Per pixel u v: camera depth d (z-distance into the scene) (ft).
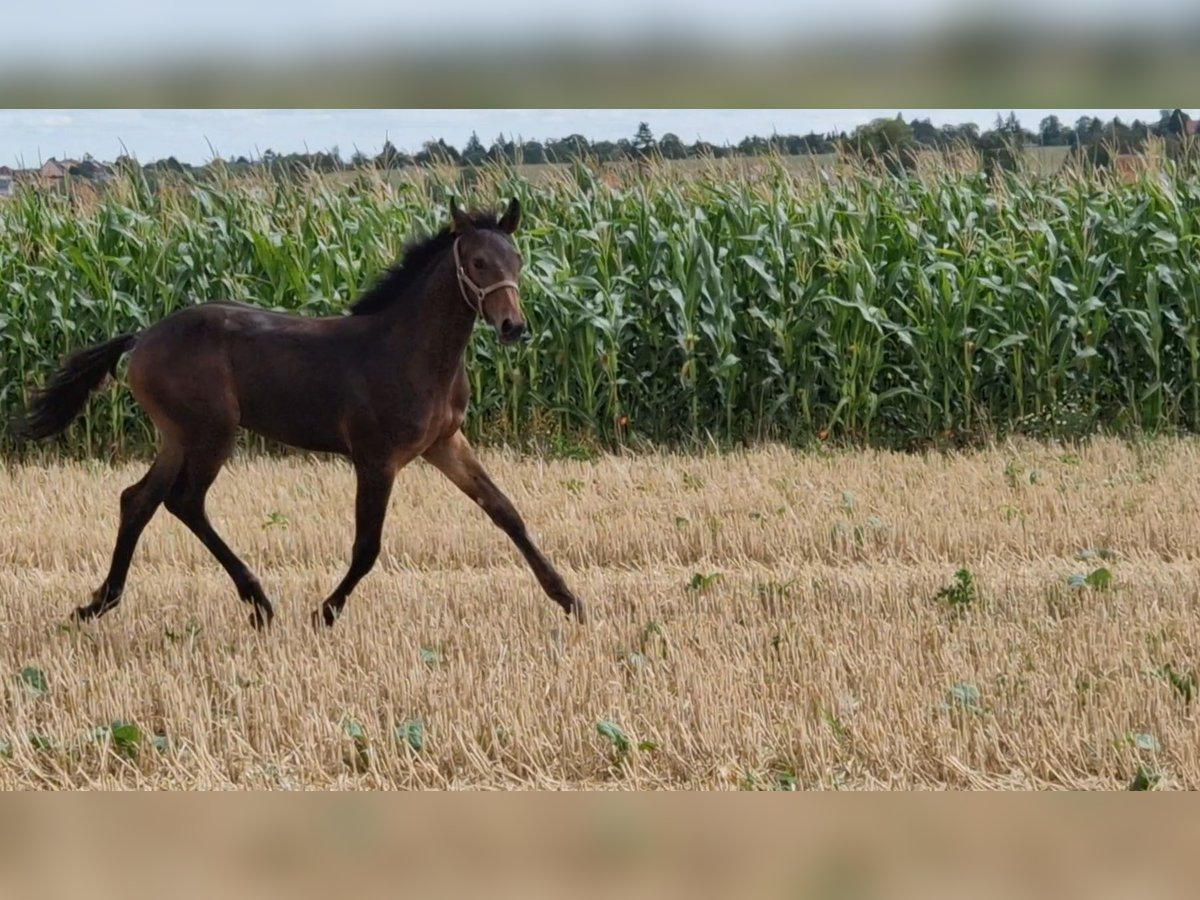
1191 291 71.00
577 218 74.33
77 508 54.90
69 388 41.14
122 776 28.45
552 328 70.44
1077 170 76.89
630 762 28.35
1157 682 31.04
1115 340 72.74
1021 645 35.17
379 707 31.35
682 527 49.52
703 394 71.82
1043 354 70.59
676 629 37.42
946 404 70.44
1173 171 75.05
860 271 70.38
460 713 30.17
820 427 71.92
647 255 71.51
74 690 32.27
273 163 76.48
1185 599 39.96
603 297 70.23
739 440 72.08
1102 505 51.62
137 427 70.69
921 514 50.31
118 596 39.83
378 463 38.73
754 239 70.85
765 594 41.16
